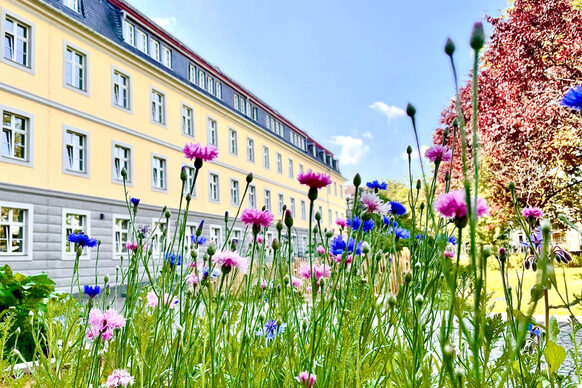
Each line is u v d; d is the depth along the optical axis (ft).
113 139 45.75
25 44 36.99
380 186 6.20
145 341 4.14
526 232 3.14
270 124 94.17
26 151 35.70
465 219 2.01
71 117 40.34
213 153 5.24
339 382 3.63
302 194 106.11
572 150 31.94
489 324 3.31
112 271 42.45
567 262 3.64
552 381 3.46
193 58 64.39
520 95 35.35
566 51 32.45
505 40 36.63
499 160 33.24
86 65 43.06
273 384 4.16
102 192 43.29
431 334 3.82
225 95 74.38
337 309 4.68
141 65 51.19
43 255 35.60
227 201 69.82
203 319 4.69
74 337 5.12
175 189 56.24
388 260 4.49
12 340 7.96
